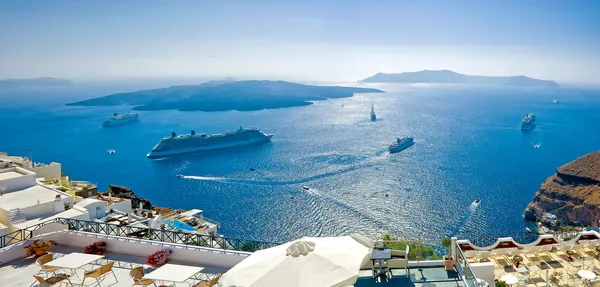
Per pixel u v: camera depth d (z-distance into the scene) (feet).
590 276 72.74
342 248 53.36
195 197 472.44
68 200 130.11
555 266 85.05
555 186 395.75
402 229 366.02
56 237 76.13
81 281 61.52
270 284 46.68
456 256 61.52
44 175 200.75
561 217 370.53
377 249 58.95
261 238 349.61
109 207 174.70
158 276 56.70
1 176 137.59
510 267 84.79
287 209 417.90
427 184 504.02
